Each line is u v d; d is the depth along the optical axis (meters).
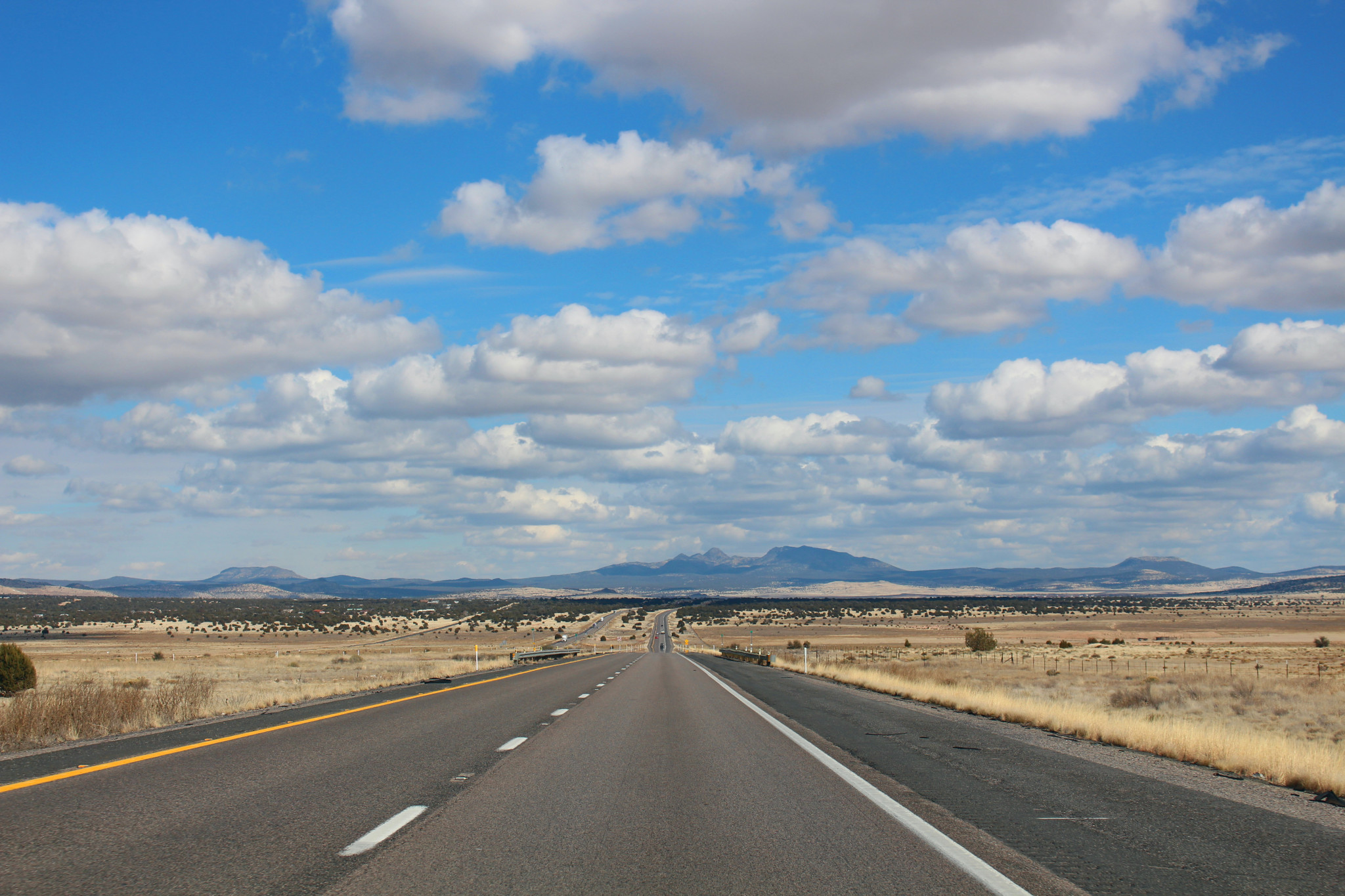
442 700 23.48
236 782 10.55
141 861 7.04
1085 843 8.00
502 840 7.95
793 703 23.89
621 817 8.98
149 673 53.00
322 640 164.38
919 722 19.11
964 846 7.85
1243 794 10.68
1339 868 7.23
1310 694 38.38
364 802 9.48
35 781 10.49
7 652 36.78
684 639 153.88
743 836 8.19
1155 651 95.19
